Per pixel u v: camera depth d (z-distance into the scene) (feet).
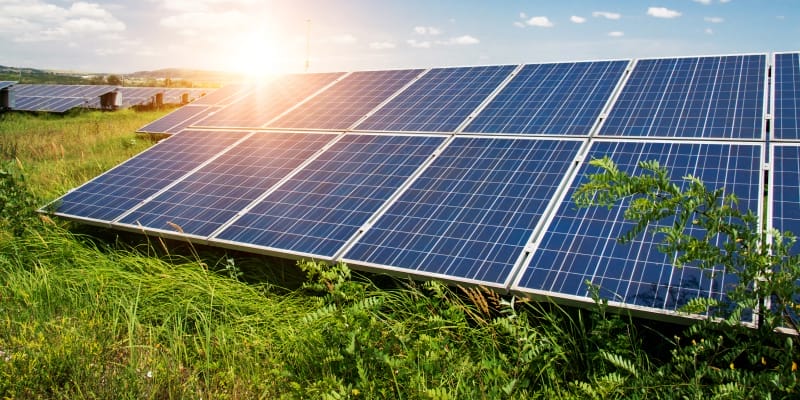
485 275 15.05
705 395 12.64
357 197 18.42
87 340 14.99
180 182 21.04
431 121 21.95
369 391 12.79
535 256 15.25
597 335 13.80
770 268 12.35
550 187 17.20
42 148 36.01
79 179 27.50
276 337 15.47
